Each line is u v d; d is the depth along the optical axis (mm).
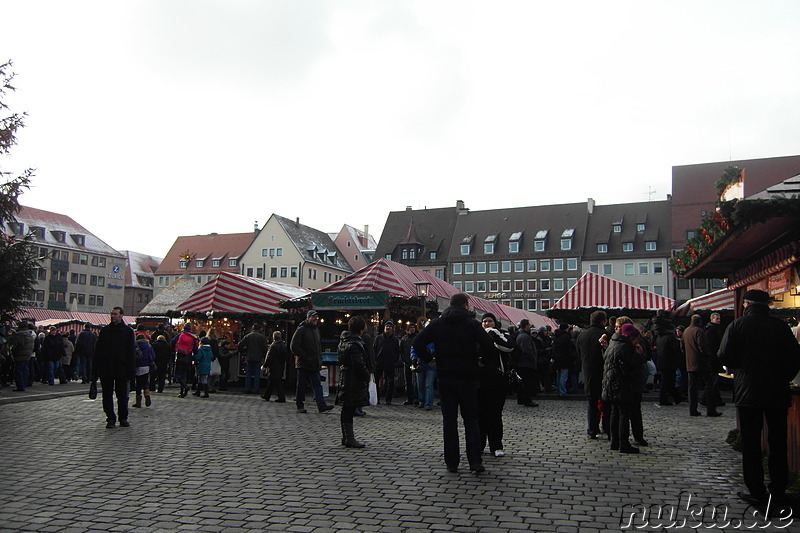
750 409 6379
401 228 95812
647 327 22609
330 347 19578
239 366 22000
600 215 86125
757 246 9156
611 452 9234
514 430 11602
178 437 10406
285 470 7863
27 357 18719
